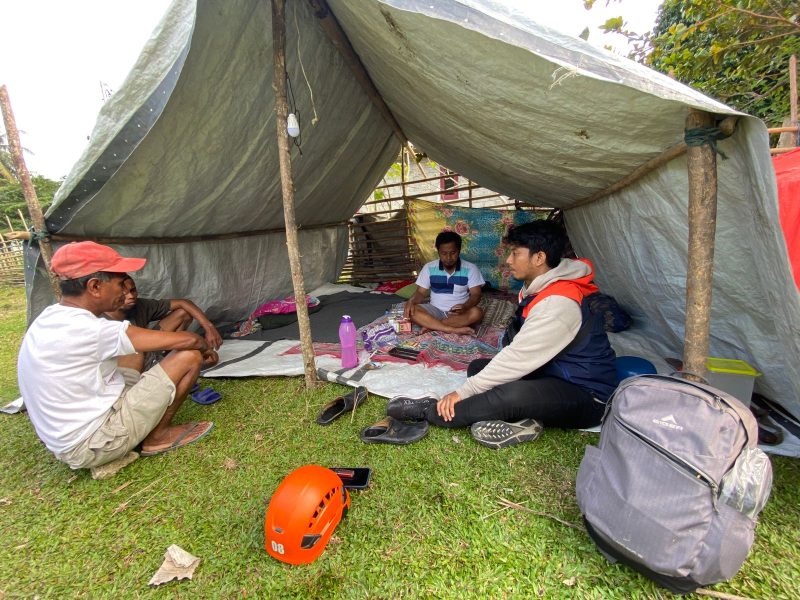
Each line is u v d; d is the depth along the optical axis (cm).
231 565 133
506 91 171
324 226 573
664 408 114
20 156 227
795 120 286
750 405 188
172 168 256
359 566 130
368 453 188
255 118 270
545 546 132
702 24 303
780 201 165
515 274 197
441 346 314
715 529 101
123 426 177
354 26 220
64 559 140
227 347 357
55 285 244
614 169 209
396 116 425
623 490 113
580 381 185
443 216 590
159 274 328
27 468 196
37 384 161
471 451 183
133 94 199
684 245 196
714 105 112
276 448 197
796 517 135
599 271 380
